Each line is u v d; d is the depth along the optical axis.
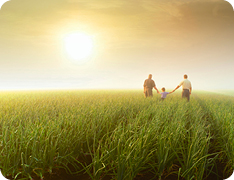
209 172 2.39
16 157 2.54
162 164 2.41
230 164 2.63
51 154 2.46
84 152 3.00
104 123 3.74
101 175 2.41
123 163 2.26
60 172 2.45
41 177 2.30
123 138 2.78
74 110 4.70
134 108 5.84
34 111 4.86
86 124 3.47
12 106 5.71
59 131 2.93
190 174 2.31
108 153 2.39
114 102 6.95
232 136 2.89
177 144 2.88
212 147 3.24
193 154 2.39
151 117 4.57
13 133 2.76
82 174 2.42
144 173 2.47
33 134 2.77
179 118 4.01
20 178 2.31
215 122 4.42
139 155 2.45
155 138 2.84
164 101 7.73
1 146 2.63
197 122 3.93
